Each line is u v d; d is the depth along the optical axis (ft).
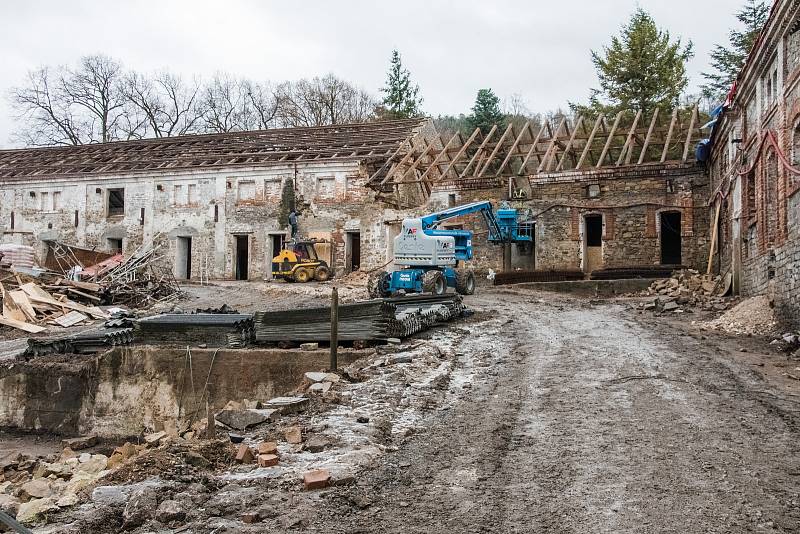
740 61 149.89
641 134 105.19
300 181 117.29
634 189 95.81
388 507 20.16
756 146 58.65
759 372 38.22
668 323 58.08
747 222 63.62
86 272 100.17
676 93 135.64
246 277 126.21
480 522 18.90
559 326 57.47
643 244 95.14
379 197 111.65
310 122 202.59
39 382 55.36
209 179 123.34
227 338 53.57
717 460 23.80
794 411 30.12
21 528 16.16
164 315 59.67
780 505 19.72
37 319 76.74
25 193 135.64
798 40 46.50
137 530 18.70
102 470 29.25
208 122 201.77
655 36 135.54
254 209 120.06
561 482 21.98
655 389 34.60
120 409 53.26
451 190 107.24
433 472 23.27
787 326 48.96
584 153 100.07
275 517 19.34
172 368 52.47
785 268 49.52
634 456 24.38
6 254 102.58
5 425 55.62
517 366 41.63
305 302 84.12
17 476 34.27
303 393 35.17
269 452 24.98
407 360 42.83
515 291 88.07
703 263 91.35
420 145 122.83
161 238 125.80
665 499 20.27
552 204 100.22
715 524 18.44
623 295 81.76
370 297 79.87
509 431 28.09
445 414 31.30
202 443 26.17
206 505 20.24
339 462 23.94
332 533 18.28
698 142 97.35
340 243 114.52
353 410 31.32
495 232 92.84
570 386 35.83
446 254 76.28
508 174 106.83
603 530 18.20
